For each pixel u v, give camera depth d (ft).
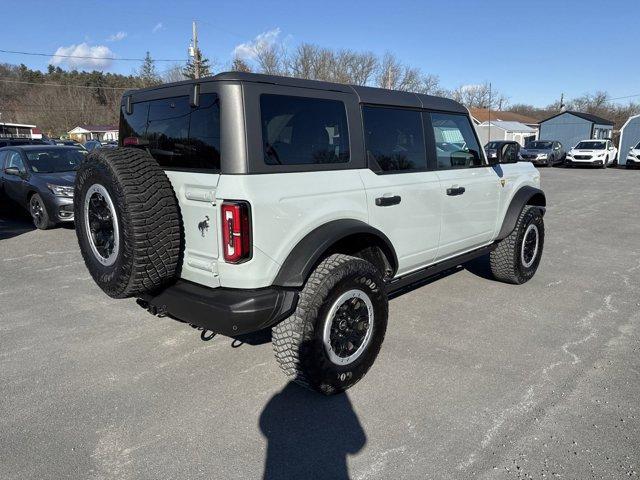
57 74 311.27
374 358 11.23
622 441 8.93
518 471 8.19
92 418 9.84
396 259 12.21
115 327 14.37
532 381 11.05
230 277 9.25
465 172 14.65
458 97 197.47
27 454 8.77
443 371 11.56
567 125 122.01
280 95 9.66
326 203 10.25
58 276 19.57
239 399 10.48
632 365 11.78
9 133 180.75
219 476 8.20
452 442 8.96
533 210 17.43
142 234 9.12
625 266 20.77
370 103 11.62
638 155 83.71
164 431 9.41
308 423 9.62
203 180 9.30
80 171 10.11
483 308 15.66
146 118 11.11
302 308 9.78
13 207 31.04
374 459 8.57
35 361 12.28
